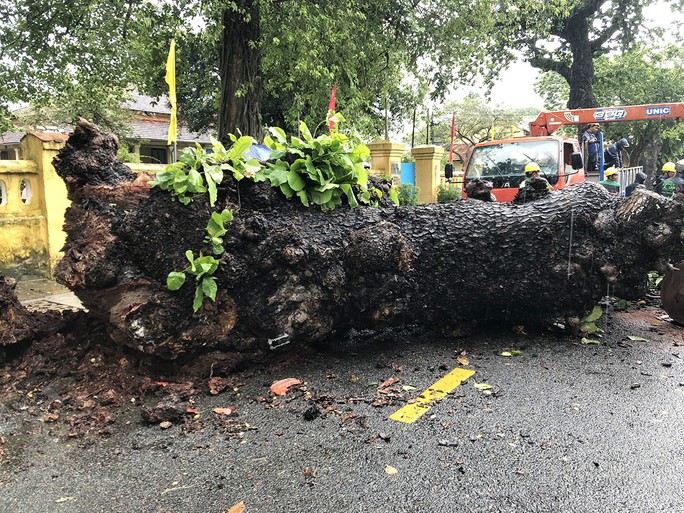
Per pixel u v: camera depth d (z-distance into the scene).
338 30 10.14
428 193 15.74
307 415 2.83
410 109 15.34
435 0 11.50
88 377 3.28
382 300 3.66
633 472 2.27
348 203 3.98
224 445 2.57
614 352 3.84
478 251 3.90
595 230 3.94
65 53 10.90
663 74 27.25
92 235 3.22
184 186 3.20
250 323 3.42
